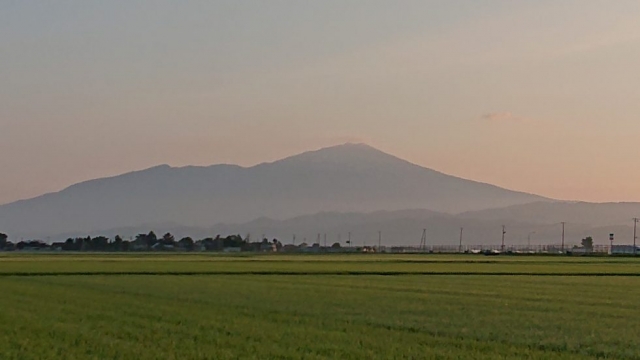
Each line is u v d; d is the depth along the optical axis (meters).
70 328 36.97
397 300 52.75
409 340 32.78
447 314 43.50
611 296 57.44
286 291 60.91
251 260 144.62
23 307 47.25
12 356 29.36
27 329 36.69
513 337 33.88
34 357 29.09
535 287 67.38
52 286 66.25
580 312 45.06
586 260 151.25
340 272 92.81
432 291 61.72
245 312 44.09
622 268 108.88
